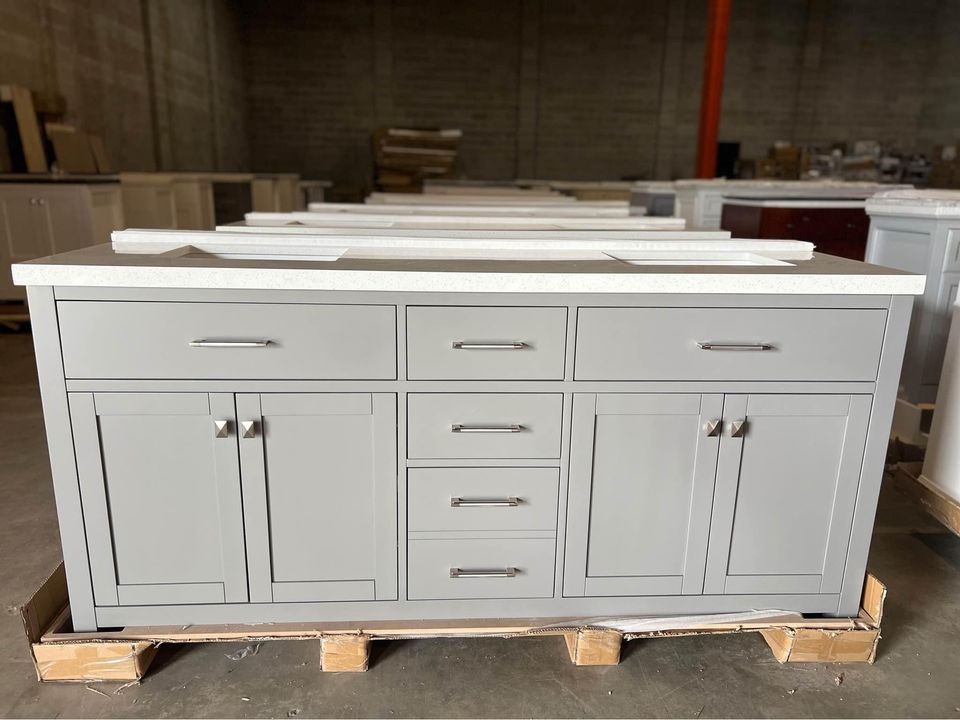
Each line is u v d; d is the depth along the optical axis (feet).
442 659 5.62
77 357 4.78
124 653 5.22
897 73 35.94
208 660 5.56
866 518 5.57
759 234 16.16
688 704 5.20
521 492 5.31
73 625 5.34
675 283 4.86
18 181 15.39
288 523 5.25
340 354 4.90
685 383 5.13
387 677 5.40
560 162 35.65
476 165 35.42
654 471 5.33
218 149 30.60
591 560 5.51
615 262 5.55
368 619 5.52
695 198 18.08
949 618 6.31
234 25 32.45
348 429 5.09
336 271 4.67
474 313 4.89
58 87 19.10
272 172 35.19
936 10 35.01
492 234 6.98
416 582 5.47
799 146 35.58
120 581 5.29
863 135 36.65
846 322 5.09
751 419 5.26
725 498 5.43
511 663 5.60
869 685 5.43
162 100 25.54
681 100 35.29
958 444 6.89
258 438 5.04
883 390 5.26
